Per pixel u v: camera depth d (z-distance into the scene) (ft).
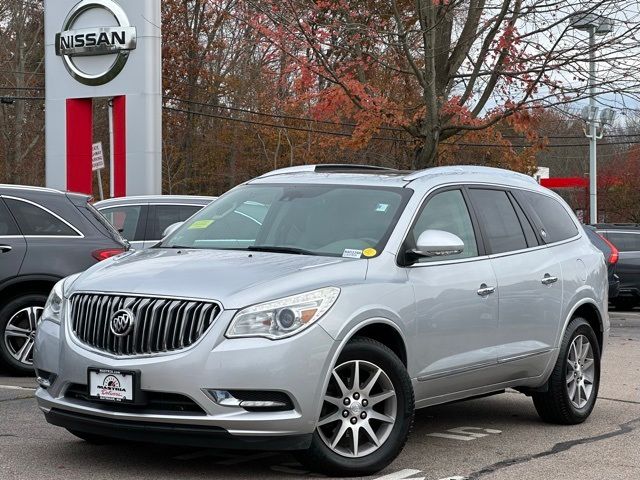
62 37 66.59
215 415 17.94
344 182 23.32
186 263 20.26
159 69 65.00
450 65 65.82
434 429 25.41
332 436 19.51
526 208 25.99
